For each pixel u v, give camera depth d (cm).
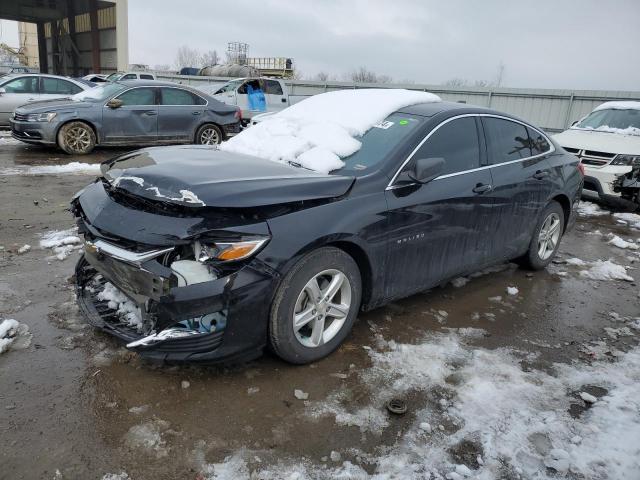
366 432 265
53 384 287
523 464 250
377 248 335
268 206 284
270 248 280
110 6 3397
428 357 338
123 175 313
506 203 434
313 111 425
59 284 415
